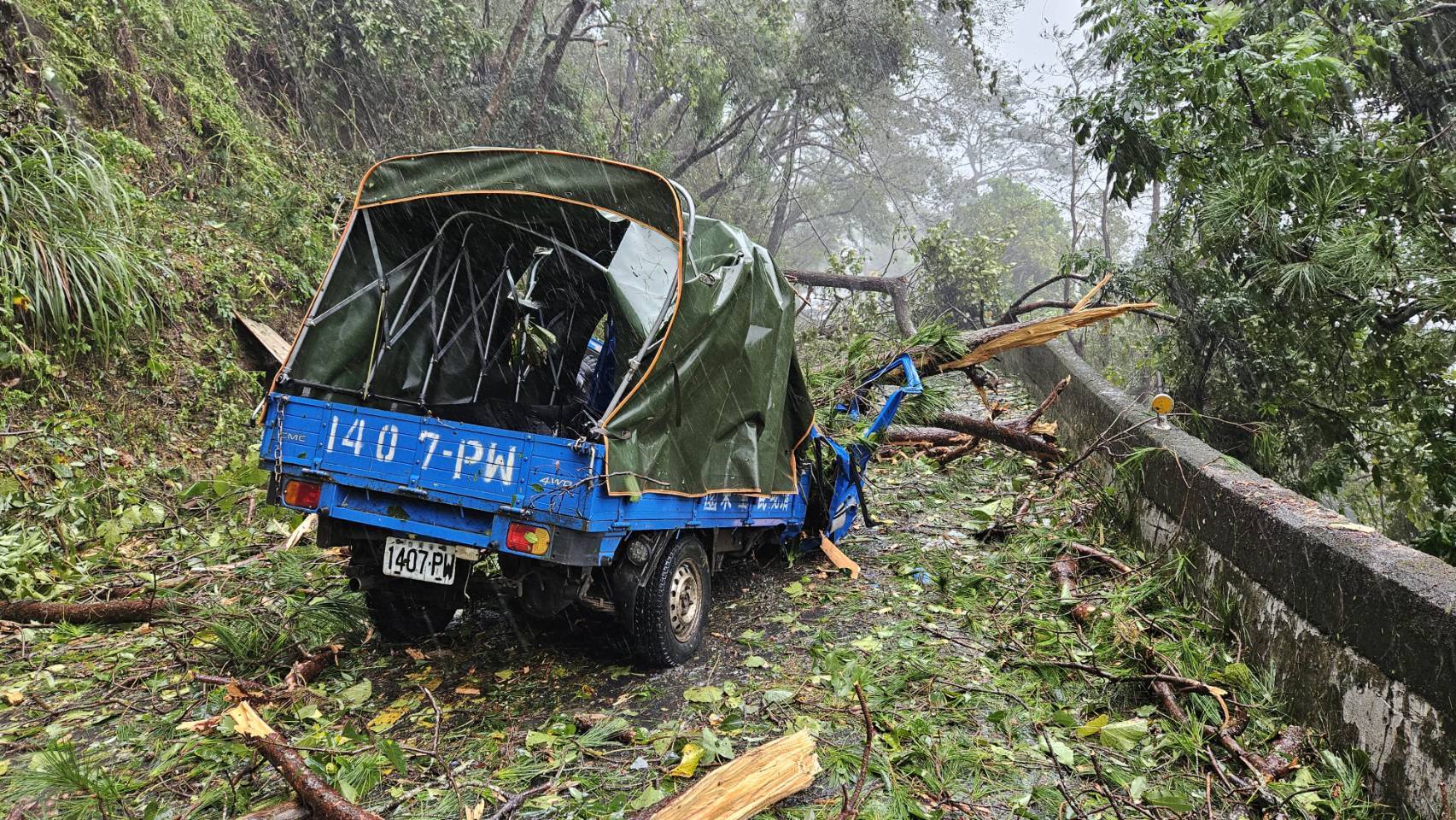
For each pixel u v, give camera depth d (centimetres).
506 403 627
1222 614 543
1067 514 791
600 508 432
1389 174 841
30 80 884
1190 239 1035
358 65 1478
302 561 634
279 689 453
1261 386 1000
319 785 344
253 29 1320
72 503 664
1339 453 982
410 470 457
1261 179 848
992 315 1970
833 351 1274
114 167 920
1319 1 953
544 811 364
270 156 1262
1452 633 347
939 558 697
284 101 1373
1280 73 823
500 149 495
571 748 409
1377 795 383
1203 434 1006
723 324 507
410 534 469
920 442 961
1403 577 384
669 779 383
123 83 1032
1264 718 455
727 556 635
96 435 746
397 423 462
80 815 352
